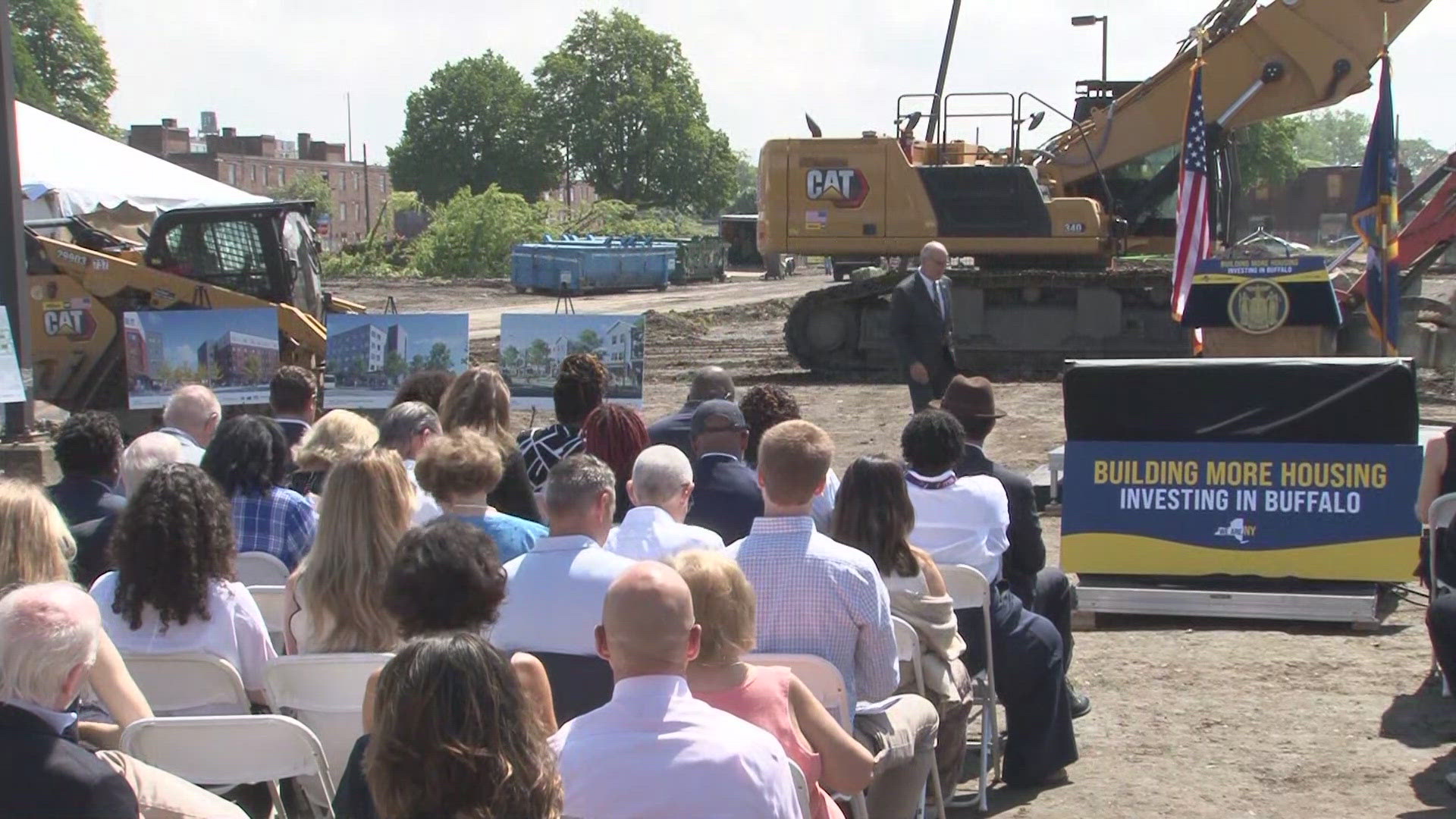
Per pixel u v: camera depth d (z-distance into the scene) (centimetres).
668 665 332
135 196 2434
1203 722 697
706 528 667
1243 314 1574
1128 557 872
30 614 344
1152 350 2280
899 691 548
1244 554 855
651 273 5088
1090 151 2339
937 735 540
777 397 764
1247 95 2175
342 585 479
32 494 470
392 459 491
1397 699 718
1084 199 2261
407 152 10888
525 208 6347
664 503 559
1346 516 844
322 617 482
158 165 2566
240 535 625
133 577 481
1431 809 582
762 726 391
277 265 1641
